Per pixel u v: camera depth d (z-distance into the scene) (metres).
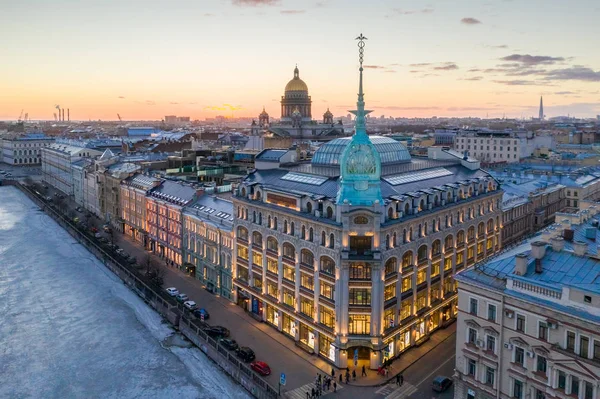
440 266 86.38
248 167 168.12
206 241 108.81
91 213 188.00
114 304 100.12
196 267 115.00
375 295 72.31
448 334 86.88
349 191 73.25
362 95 75.75
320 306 77.38
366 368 74.75
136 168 163.12
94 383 71.31
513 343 53.66
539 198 129.75
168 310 92.69
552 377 49.97
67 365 76.25
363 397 67.31
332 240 74.38
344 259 71.56
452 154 107.25
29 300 101.81
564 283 50.97
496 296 54.84
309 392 68.50
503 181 145.00
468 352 58.25
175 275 117.62
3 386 70.50
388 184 81.94
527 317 52.12
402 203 76.25
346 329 73.50
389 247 74.12
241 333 86.75
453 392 68.44
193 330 84.50
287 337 85.38
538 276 53.38
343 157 74.44
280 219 84.38
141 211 144.38
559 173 158.38
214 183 132.50
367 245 72.25
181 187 132.75
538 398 52.09
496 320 55.09
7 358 78.25
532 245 55.91
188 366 76.19
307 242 78.62
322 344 78.19
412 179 87.81
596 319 46.28
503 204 115.19
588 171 168.62
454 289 91.00
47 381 71.88
